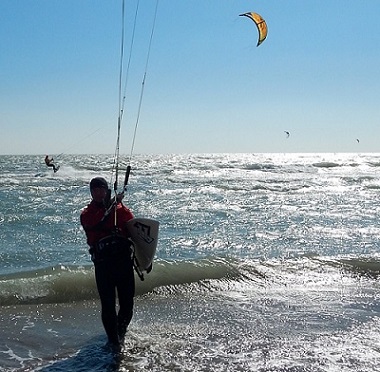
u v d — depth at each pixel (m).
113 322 5.22
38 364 4.78
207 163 77.75
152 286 7.72
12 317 6.26
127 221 5.50
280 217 18.48
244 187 32.28
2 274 8.36
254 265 9.06
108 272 5.26
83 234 14.16
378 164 71.81
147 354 5.04
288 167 63.97
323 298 7.36
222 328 5.92
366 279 8.60
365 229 15.32
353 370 4.61
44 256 10.92
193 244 12.50
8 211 19.30
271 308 6.82
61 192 28.00
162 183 36.38
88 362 4.82
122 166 61.03
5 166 60.06
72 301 7.07
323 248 12.09
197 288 7.83
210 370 4.61
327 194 28.33
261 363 4.78
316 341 5.44
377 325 6.07
